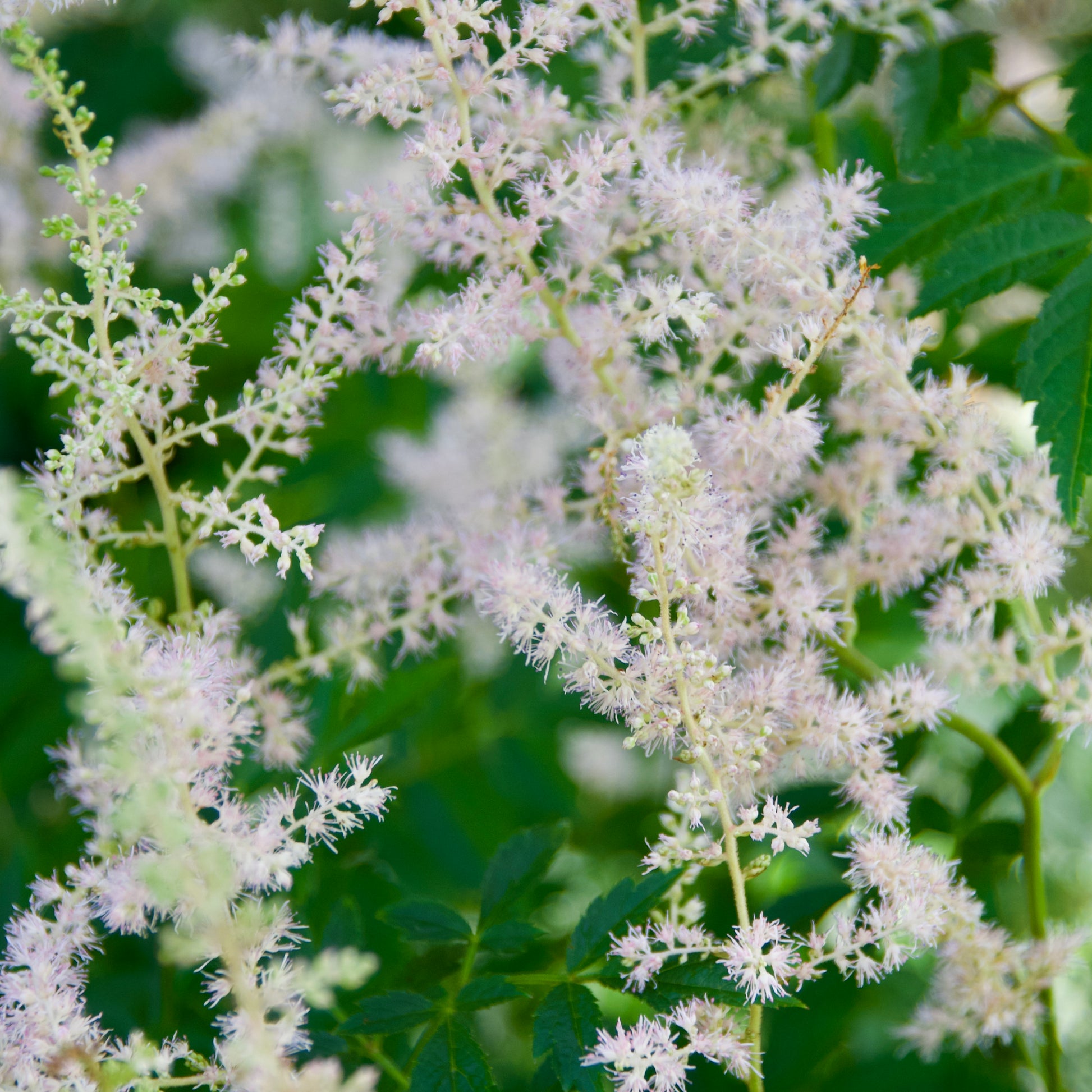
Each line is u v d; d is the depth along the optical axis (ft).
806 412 3.07
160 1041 3.14
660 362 3.18
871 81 3.31
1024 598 3.14
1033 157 3.18
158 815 2.88
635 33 3.18
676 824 3.17
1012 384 3.34
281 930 2.98
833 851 3.22
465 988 3.05
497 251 3.11
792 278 3.07
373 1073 2.89
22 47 3.01
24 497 2.88
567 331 3.13
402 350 3.14
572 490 3.32
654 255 3.19
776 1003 2.98
